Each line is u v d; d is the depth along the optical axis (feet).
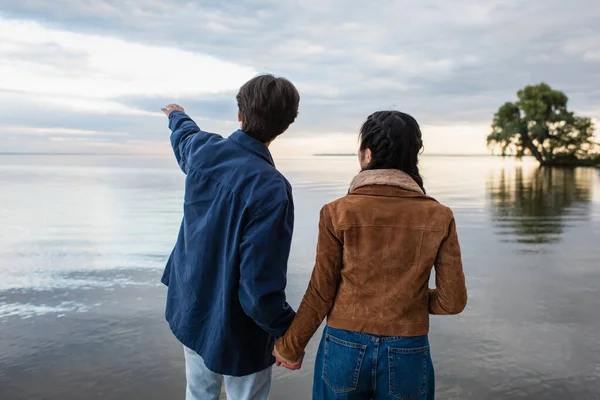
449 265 5.08
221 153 5.45
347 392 5.21
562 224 33.76
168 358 10.27
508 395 8.83
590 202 50.75
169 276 6.26
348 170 160.66
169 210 41.06
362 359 5.12
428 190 68.69
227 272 5.23
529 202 50.93
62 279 17.53
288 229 5.20
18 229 30.22
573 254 22.76
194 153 5.65
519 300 14.97
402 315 5.09
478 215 39.40
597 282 17.33
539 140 173.37
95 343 11.09
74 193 59.62
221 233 5.30
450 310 5.21
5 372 9.54
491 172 142.31
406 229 5.11
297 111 5.71
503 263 20.75
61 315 13.20
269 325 5.28
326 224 5.33
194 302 5.50
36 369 9.70
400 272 5.11
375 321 5.10
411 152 5.48
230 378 5.79
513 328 12.34
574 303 14.58
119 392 8.77
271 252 5.04
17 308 13.87
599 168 161.89
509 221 35.60
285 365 5.68
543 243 25.91
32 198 52.70
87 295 15.33
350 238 5.19
